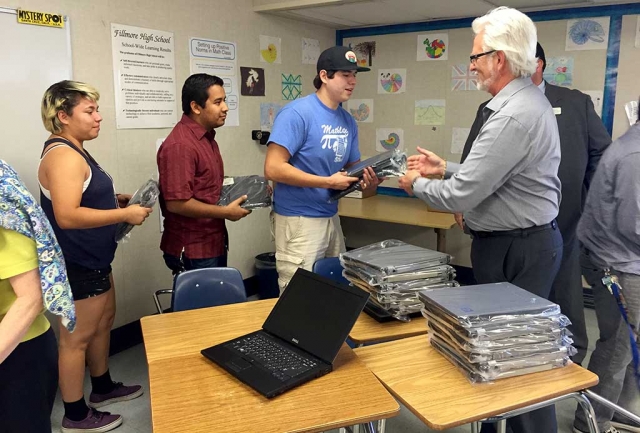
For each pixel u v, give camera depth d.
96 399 2.56
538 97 1.66
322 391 1.32
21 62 2.47
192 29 3.34
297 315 1.58
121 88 2.95
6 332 1.18
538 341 1.42
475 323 1.37
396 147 4.52
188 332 1.69
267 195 2.63
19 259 1.20
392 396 1.31
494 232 1.78
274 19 3.97
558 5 3.48
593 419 1.42
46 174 2.01
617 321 2.12
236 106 3.75
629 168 1.82
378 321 1.80
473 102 4.04
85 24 2.73
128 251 3.14
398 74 4.39
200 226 2.58
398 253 1.95
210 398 1.28
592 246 2.03
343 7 3.60
